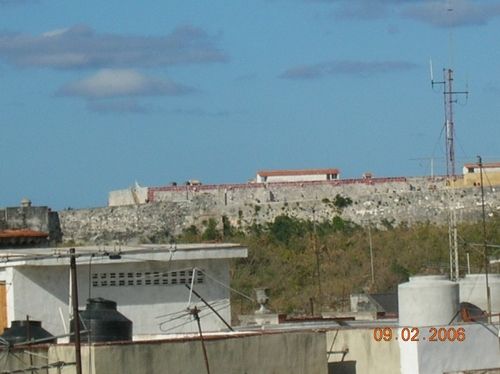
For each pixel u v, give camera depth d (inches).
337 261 3447.3
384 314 1873.8
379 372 1406.3
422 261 3363.7
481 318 1460.4
